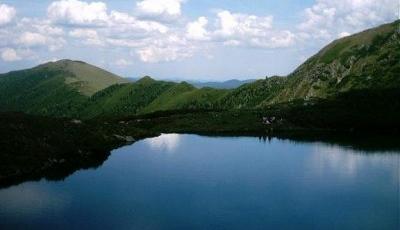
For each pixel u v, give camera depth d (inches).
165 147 5787.4
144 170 4333.2
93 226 2738.7
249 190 3577.8
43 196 3376.0
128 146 5856.3
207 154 5251.0
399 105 7234.3
